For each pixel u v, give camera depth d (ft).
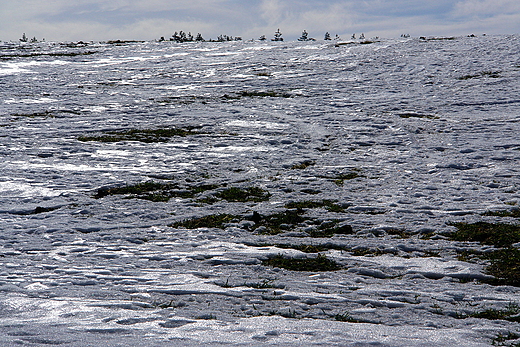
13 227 30.89
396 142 56.34
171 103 80.23
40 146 53.62
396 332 16.49
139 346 14.10
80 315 17.33
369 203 36.14
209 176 43.70
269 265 25.13
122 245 28.12
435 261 25.70
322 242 28.78
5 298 19.17
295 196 38.11
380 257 26.48
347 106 77.15
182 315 17.71
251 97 85.51
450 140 56.39
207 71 113.19
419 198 37.11
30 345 13.97
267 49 142.41
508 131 59.26
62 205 35.60
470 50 119.75
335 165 47.34
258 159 49.49
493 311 19.26
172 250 27.35
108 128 62.69
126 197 37.86
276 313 18.48
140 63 126.72
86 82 102.22
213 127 64.03
